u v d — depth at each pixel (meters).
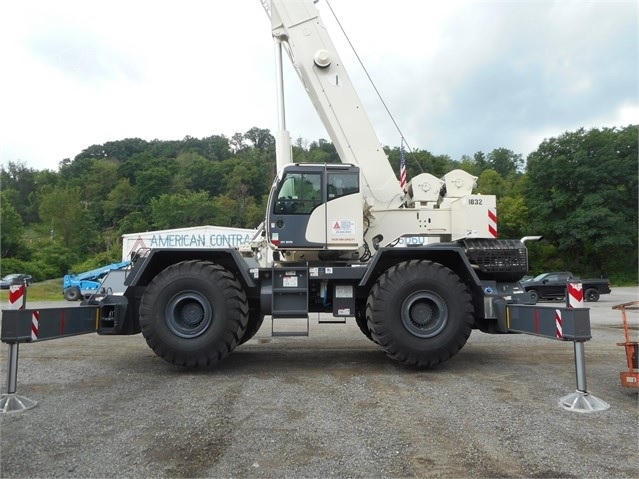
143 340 8.62
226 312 5.71
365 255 6.90
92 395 4.74
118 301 6.11
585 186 36.81
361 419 3.98
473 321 5.84
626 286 35.75
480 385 5.10
